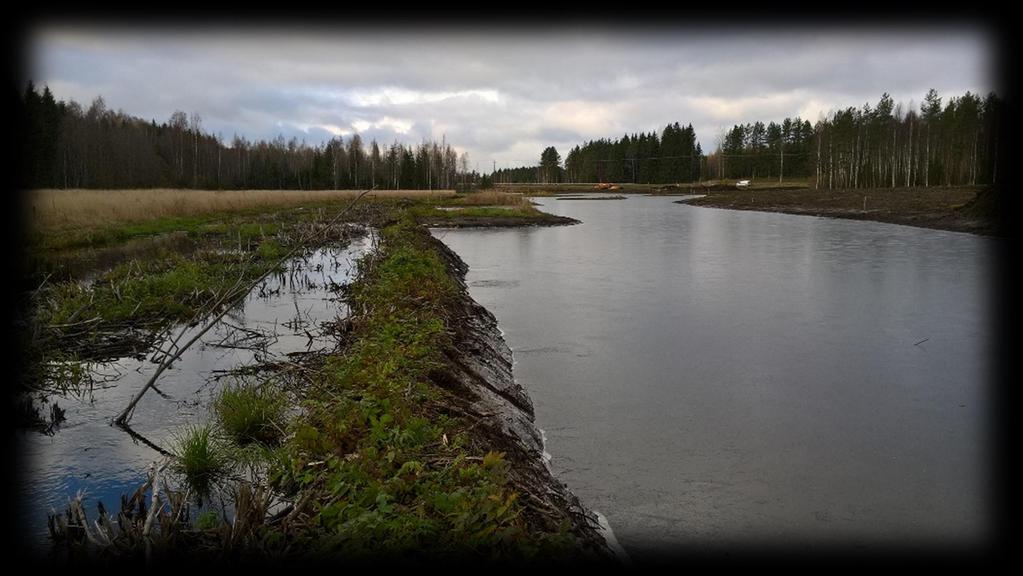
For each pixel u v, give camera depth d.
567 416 7.95
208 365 8.47
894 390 8.81
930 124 68.38
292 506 4.45
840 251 23.14
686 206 61.72
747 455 6.92
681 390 8.84
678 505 5.91
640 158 128.00
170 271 14.12
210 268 15.07
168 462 5.45
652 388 8.92
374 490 4.21
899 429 7.57
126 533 4.11
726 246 25.34
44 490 5.05
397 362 7.00
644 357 10.31
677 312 13.45
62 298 11.12
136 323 10.45
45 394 7.25
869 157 70.94
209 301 11.67
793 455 6.92
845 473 6.53
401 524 3.78
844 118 75.12
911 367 9.78
